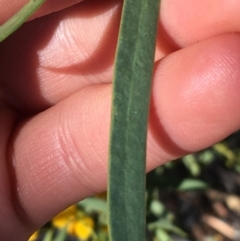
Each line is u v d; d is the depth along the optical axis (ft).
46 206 0.23
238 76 0.18
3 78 0.24
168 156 0.20
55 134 0.22
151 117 0.19
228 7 0.19
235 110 0.18
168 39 0.21
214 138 0.19
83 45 0.23
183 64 0.19
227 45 0.18
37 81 0.24
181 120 0.19
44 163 0.22
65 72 0.23
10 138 0.23
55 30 0.23
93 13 0.22
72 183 0.22
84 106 0.22
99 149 0.21
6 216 0.23
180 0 0.20
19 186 0.23
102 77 0.23
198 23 0.20
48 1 0.20
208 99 0.18
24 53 0.23
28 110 0.25
